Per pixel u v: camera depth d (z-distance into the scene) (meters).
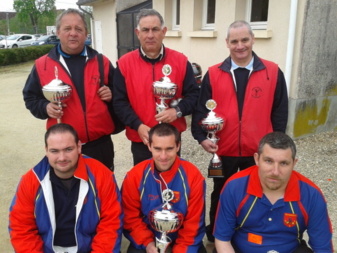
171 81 2.74
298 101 5.14
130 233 2.48
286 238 2.18
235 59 2.61
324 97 5.43
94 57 2.83
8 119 7.55
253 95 2.61
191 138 5.64
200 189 2.42
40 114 2.76
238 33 2.50
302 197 2.10
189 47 7.27
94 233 2.39
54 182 2.26
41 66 2.77
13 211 2.27
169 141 2.30
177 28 7.93
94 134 2.87
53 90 2.57
